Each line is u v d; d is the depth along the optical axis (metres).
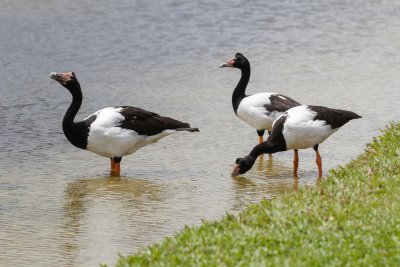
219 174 15.66
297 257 9.52
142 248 11.45
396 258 9.39
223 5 31.94
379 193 11.76
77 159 16.78
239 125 18.98
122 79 23.23
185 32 28.50
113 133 15.56
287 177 15.50
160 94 21.64
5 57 25.28
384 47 26.78
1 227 12.73
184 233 10.66
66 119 15.69
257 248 9.84
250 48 26.75
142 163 16.48
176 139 18.03
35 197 14.31
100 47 26.66
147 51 26.41
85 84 22.69
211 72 24.11
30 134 18.34
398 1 33.59
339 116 15.21
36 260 11.34
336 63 24.78
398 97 20.95
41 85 22.55
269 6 32.03
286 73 23.64
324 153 16.81
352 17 30.92
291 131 15.09
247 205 13.71
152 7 31.50
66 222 12.98
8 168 16.06
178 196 14.31
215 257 9.65
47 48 26.34
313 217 10.71
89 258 11.43
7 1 32.19
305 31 28.91
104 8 31.30
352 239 9.95
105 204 13.91
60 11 30.80
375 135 17.77
